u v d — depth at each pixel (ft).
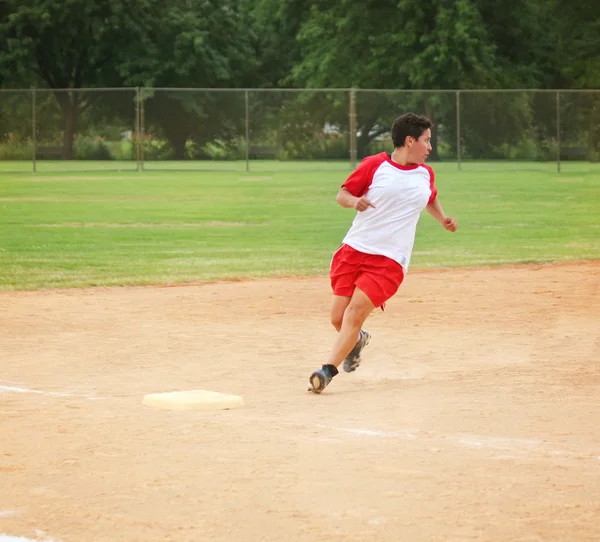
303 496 32.71
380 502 32.07
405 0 367.45
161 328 70.08
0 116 283.59
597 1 406.21
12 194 199.41
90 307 79.41
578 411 45.11
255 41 451.12
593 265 106.42
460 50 360.07
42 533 29.84
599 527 29.91
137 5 399.65
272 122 291.99
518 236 134.41
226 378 53.88
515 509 31.40
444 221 54.08
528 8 387.34
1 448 38.75
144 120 289.33
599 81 394.52
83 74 417.08
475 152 286.87
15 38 394.11
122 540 29.17
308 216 158.81
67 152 287.89
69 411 45.19
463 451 38.11
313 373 49.65
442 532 29.48
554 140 284.82
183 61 408.67
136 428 41.81
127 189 214.28
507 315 75.31
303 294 86.74
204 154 291.79
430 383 52.21
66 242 124.36
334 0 399.85
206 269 102.06
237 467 35.91
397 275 51.96
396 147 52.13
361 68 385.29
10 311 77.20
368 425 42.68
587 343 63.82
